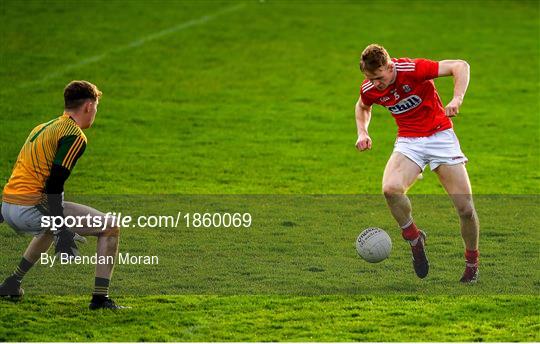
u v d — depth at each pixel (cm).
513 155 5712
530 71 8025
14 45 7969
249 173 5178
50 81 7144
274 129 6259
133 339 2591
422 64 2989
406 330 2672
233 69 7775
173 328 2689
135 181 4925
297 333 2648
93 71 7462
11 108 6419
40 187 2761
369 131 6300
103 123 6209
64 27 8594
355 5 10112
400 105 3056
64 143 2717
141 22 8988
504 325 2717
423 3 10356
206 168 5262
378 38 8869
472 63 8212
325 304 2928
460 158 3086
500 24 9588
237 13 9525
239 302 2953
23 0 9306
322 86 7431
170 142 5841
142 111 6562
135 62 7788
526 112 6850
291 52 8319
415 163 3073
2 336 2595
